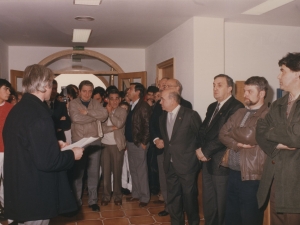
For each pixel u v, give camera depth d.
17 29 4.84
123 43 6.11
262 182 2.14
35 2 3.49
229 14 4.04
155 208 3.99
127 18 4.19
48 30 4.92
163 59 5.38
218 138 2.65
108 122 3.98
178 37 4.64
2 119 3.48
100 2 3.50
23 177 1.83
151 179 4.54
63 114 3.81
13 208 1.86
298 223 1.98
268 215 2.63
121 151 4.02
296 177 1.91
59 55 6.53
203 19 4.13
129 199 4.29
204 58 4.14
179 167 2.94
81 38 5.58
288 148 1.92
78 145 2.09
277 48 4.73
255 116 2.33
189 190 2.96
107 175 4.07
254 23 4.58
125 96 5.52
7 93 3.46
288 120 1.95
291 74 1.97
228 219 2.57
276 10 3.90
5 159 1.92
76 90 5.64
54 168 1.81
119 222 3.54
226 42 4.55
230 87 2.85
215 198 2.94
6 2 3.49
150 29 4.84
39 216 1.84
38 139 1.77
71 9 3.77
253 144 2.25
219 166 2.73
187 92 4.32
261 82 2.40
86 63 7.41
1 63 5.68
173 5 3.62
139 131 3.92
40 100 1.89
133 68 6.81
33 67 1.93
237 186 2.47
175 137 2.96
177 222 3.12
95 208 3.88
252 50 4.64
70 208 2.00
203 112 4.14
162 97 3.02
